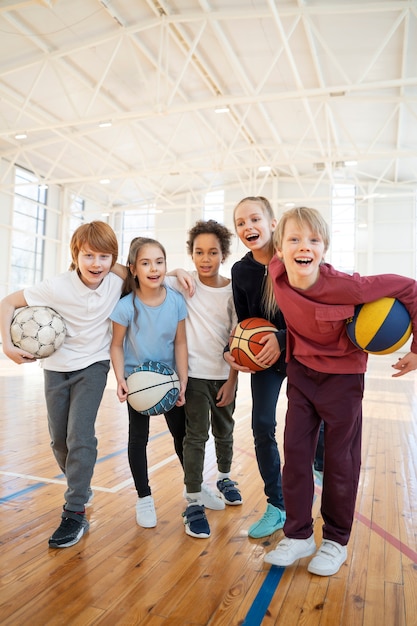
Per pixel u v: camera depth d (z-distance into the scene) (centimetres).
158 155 1414
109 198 1806
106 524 207
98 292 199
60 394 201
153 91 1015
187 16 727
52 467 289
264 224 206
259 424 204
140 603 145
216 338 219
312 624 136
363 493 258
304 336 175
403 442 382
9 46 809
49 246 1549
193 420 212
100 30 783
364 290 159
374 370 1062
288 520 176
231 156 1422
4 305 195
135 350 212
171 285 225
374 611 144
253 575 165
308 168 1593
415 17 692
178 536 196
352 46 798
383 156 1060
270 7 659
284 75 925
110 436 381
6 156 1298
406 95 949
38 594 149
